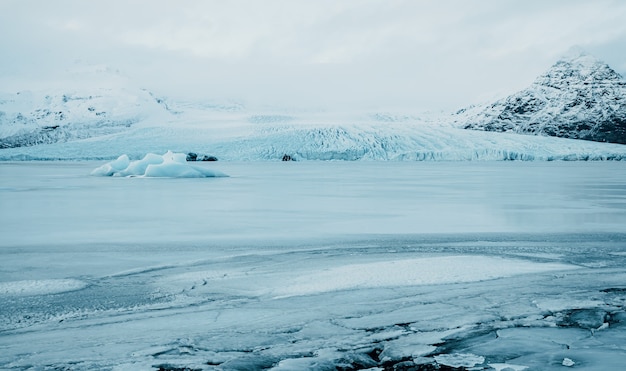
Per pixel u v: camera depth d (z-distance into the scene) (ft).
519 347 17.99
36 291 25.63
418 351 17.69
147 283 27.07
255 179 138.72
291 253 35.37
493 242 39.45
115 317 21.40
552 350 17.71
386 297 23.80
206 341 18.56
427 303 22.82
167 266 31.48
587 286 25.53
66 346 18.11
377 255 34.22
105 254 35.58
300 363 16.75
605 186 105.70
